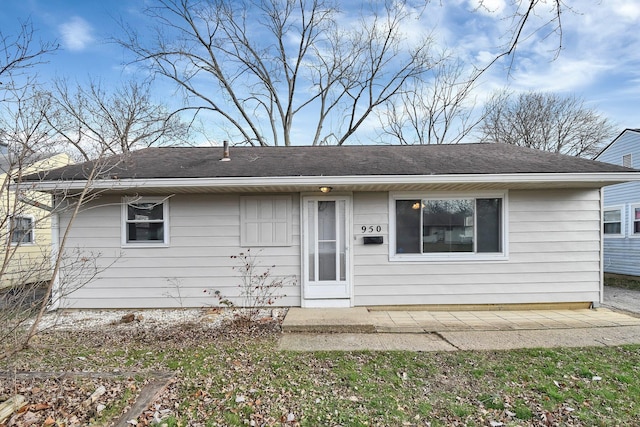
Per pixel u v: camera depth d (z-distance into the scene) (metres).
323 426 2.69
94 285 6.43
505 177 5.66
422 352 4.28
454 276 6.54
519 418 2.78
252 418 2.79
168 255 6.52
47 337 4.82
